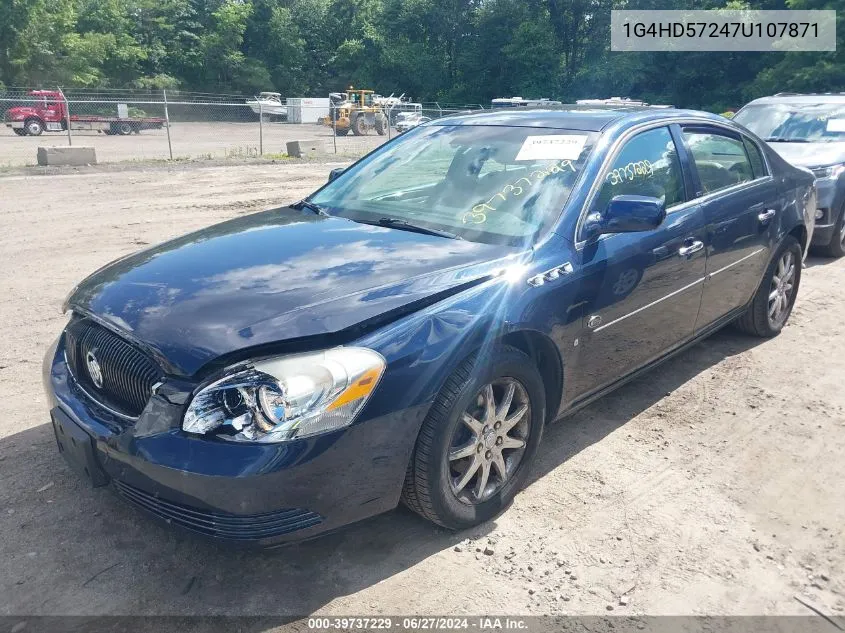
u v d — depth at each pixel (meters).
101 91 49.78
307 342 2.54
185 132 35.09
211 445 2.38
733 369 4.96
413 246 3.24
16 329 5.58
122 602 2.63
